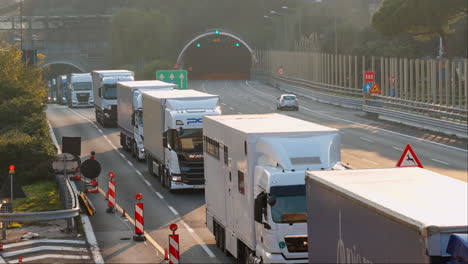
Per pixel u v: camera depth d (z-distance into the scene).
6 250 26.97
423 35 111.38
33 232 30.19
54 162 35.56
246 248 23.16
